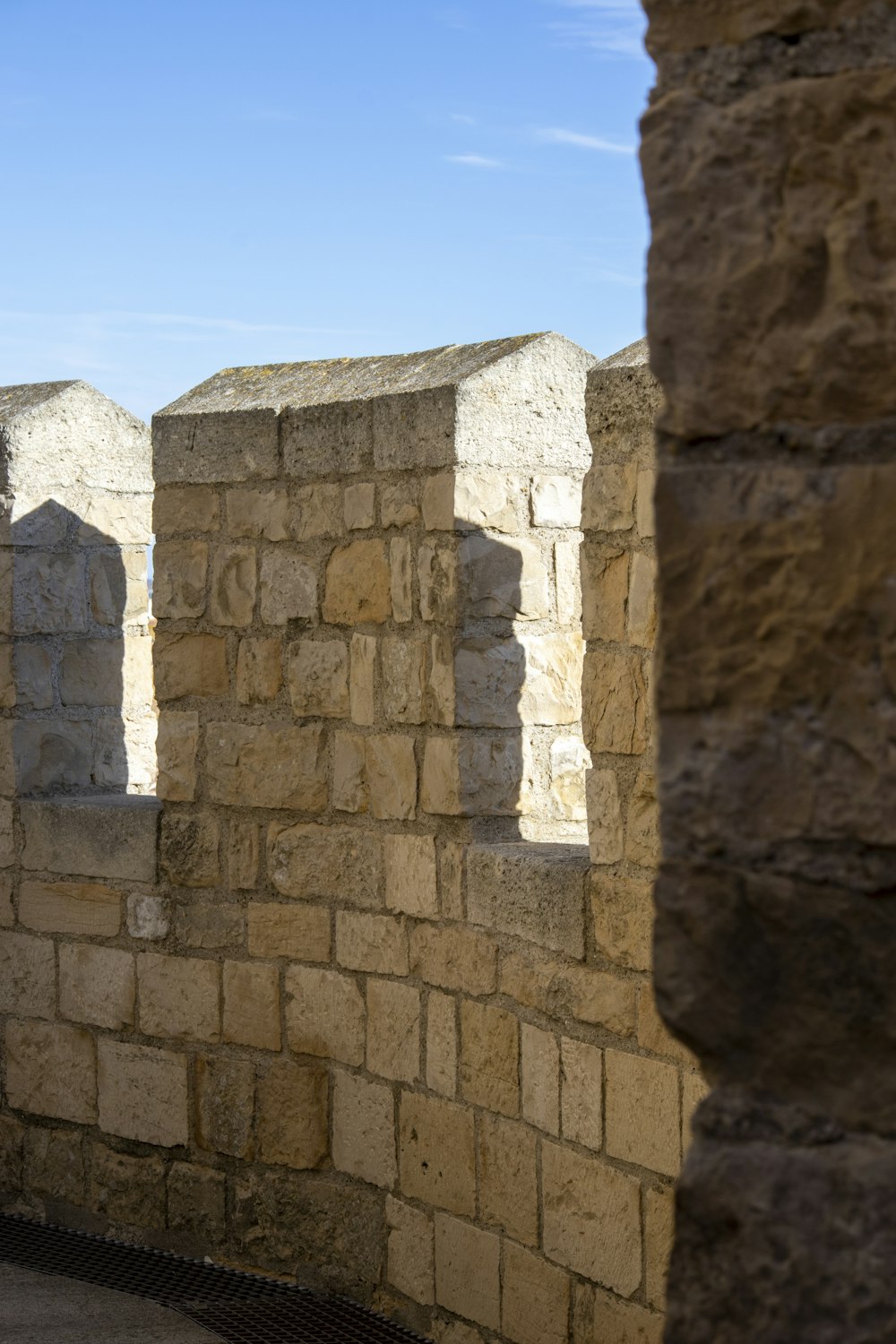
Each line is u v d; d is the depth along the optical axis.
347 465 5.07
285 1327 4.92
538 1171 4.43
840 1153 1.65
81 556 6.15
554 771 4.90
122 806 5.76
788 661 1.66
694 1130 1.71
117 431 6.24
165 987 5.63
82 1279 5.36
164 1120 5.66
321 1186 5.27
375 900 5.06
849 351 1.64
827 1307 1.63
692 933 1.71
